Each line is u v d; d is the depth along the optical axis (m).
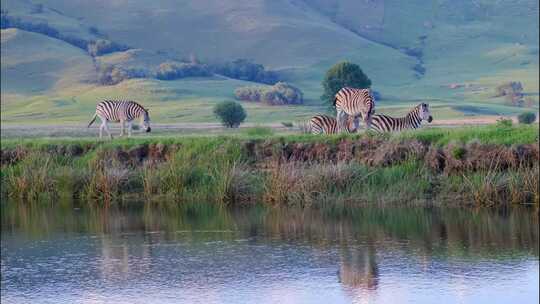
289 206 36.16
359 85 89.62
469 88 193.50
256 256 28.55
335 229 32.25
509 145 36.56
